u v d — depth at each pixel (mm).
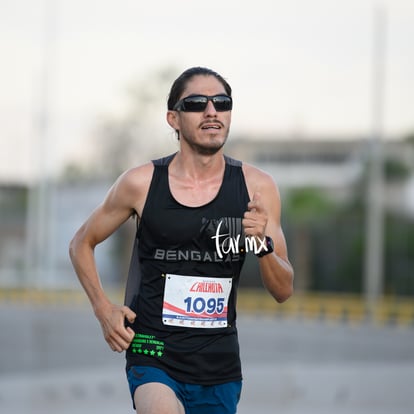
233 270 10594
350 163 125375
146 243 10562
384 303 85500
